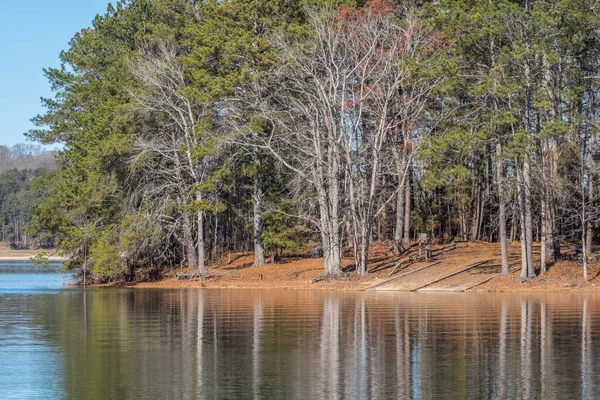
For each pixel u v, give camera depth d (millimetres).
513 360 28562
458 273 62969
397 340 32969
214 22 69875
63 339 34031
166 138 74125
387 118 69188
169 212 72188
